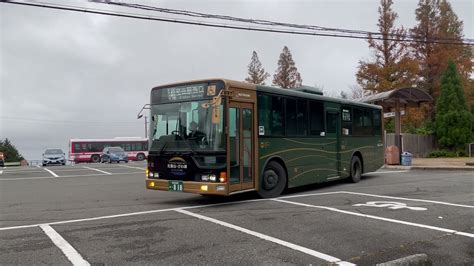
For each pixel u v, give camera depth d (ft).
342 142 48.57
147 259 18.61
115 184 55.06
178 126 33.99
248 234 23.20
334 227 24.95
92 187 51.29
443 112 106.22
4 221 28.07
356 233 23.41
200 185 31.89
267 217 28.17
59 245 21.17
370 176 59.36
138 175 71.56
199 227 25.11
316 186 47.34
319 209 31.27
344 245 20.86
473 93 121.39
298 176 40.75
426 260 18.08
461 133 102.58
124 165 109.70
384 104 79.56
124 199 38.75
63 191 47.14
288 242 21.43
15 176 72.13
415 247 20.54
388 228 24.66
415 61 117.50
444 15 127.65
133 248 20.42
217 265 17.67
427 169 70.69
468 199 36.11
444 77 107.34
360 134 52.70
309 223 26.13
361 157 52.75
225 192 31.65
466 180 52.47
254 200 36.06
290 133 39.99
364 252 19.62
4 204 36.78
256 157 35.55
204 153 32.12
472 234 23.21
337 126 47.85
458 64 125.49
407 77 115.75
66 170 87.86
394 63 116.06
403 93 73.26
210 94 32.81
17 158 248.93
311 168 42.75
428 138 105.29
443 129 104.47
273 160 37.91
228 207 32.50
